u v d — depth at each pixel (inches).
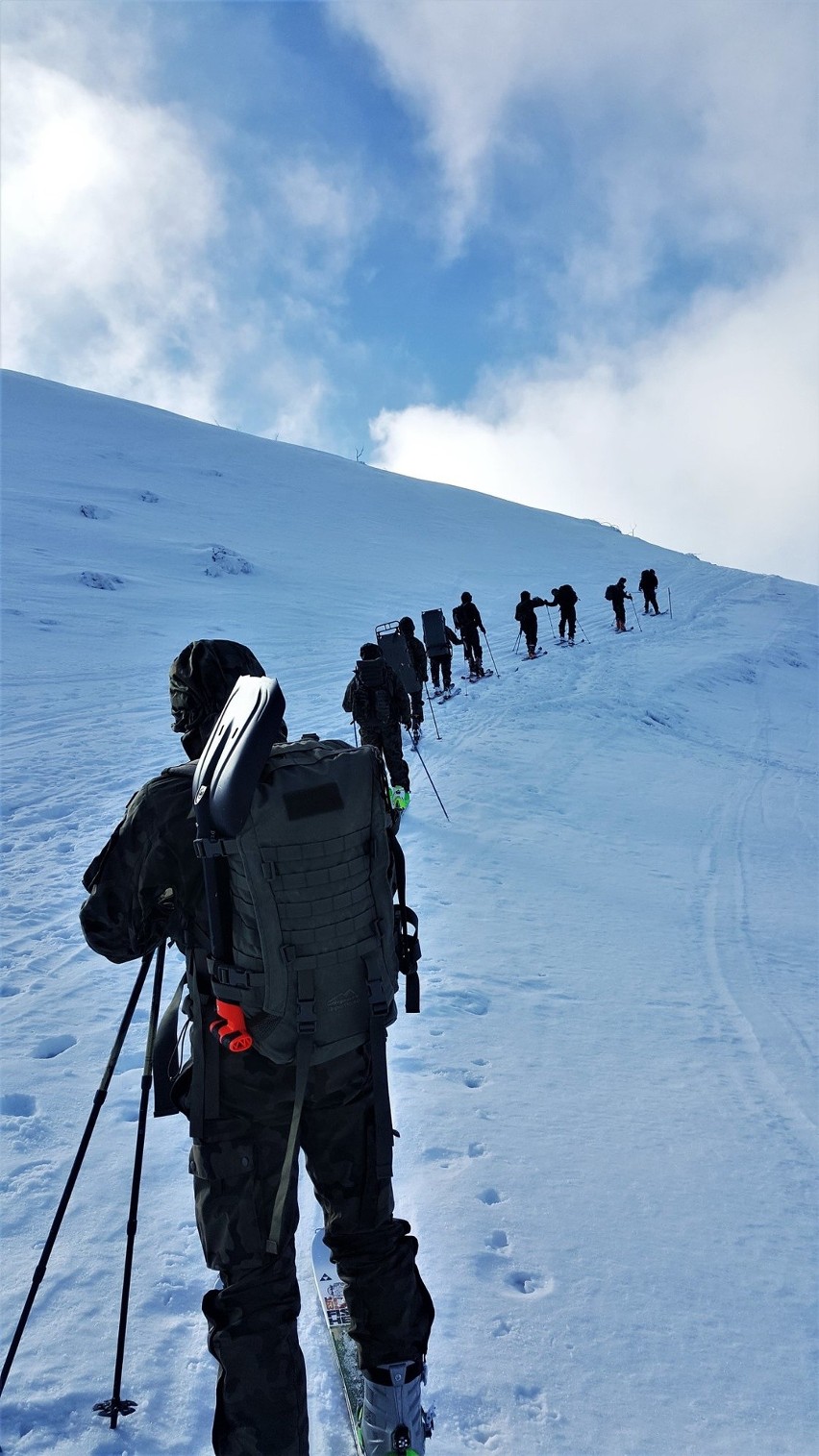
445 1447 86.9
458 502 2859.3
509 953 238.7
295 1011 71.9
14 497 1790.1
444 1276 110.3
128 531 1673.2
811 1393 97.7
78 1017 190.9
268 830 71.8
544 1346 100.9
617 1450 88.5
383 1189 77.5
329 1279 108.3
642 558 2415.1
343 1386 92.7
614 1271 114.6
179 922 78.6
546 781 474.6
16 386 3147.1
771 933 292.4
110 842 76.2
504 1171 135.3
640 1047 190.2
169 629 998.4
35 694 653.3
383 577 1641.2
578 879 321.7
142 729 554.6
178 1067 82.4
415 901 275.7
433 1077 165.6
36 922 253.8
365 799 76.7
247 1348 69.4
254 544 1786.4
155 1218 121.3
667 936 273.7
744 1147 150.9
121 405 3299.7
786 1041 203.2
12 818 366.9
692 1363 100.7
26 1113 151.2
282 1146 74.4
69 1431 87.2
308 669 799.7
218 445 2994.6
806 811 506.0
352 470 3068.4
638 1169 139.9
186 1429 88.4
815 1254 122.6
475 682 797.2
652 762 573.9
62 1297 105.2
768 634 1315.2
